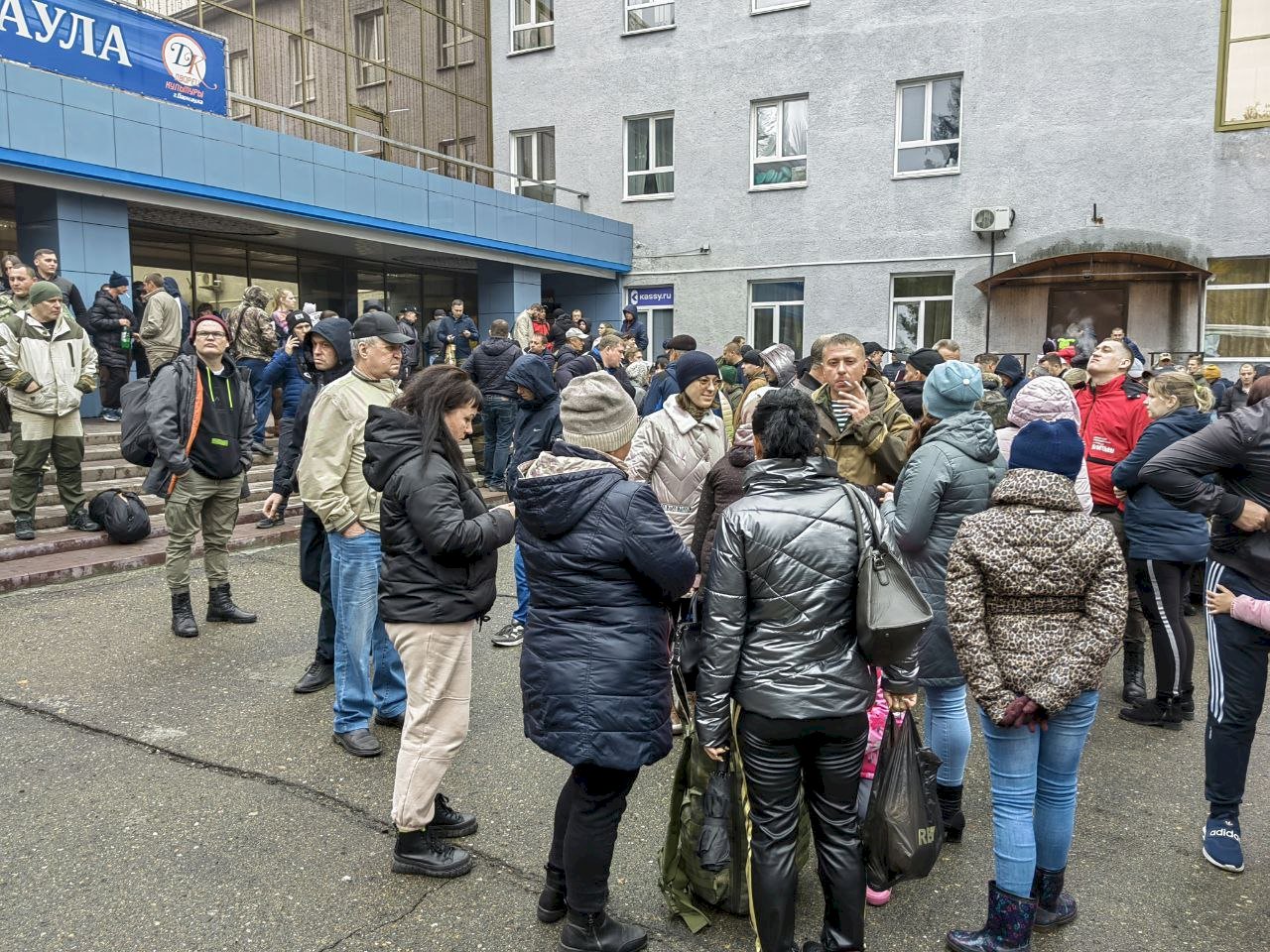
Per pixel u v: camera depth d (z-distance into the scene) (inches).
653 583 99.3
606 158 719.1
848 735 97.4
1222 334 546.0
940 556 124.3
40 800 138.2
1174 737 172.6
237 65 580.4
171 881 118.8
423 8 698.8
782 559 95.7
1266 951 107.8
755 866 98.2
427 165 710.5
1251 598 120.3
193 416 208.7
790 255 659.4
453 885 119.5
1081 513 101.4
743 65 661.9
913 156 618.8
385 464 118.6
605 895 103.6
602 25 709.3
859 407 152.0
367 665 156.3
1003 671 101.3
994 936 105.5
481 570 120.1
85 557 267.1
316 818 135.0
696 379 164.4
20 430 268.2
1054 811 108.5
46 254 317.7
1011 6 574.9
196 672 191.0
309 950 105.4
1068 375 243.9
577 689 98.0
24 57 376.8
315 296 617.0
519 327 520.1
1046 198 577.0
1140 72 547.2
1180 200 544.1
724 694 97.4
